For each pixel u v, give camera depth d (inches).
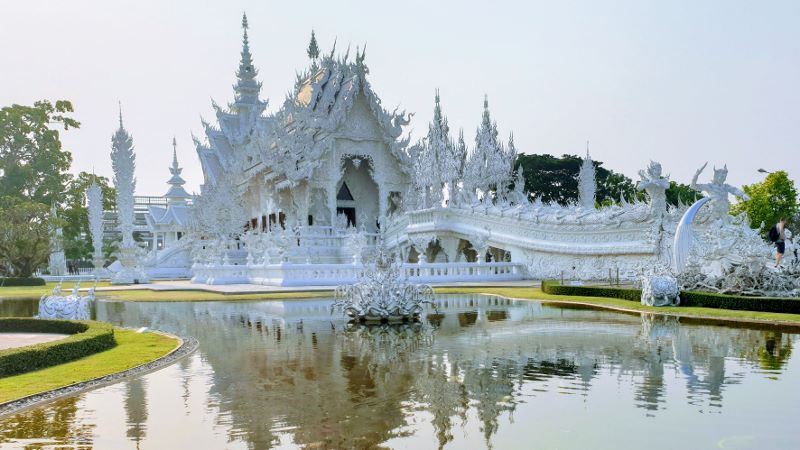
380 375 403.2
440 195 1742.1
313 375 405.7
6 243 2194.9
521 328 624.4
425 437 278.5
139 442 278.4
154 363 454.6
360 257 1416.1
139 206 3880.4
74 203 2992.1
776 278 820.6
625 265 1316.4
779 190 2226.9
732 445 264.4
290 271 1314.0
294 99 2277.3
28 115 3009.4
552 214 1483.8
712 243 947.3
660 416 305.6
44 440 282.5
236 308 896.3
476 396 346.9
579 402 332.5
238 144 2849.4
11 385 382.9
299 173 2096.5
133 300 1080.2
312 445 270.2
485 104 2081.7
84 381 393.7
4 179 2915.8
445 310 816.3
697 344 511.2
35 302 1230.9
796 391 350.9
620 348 495.2
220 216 2175.2
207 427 297.7
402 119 2247.8
